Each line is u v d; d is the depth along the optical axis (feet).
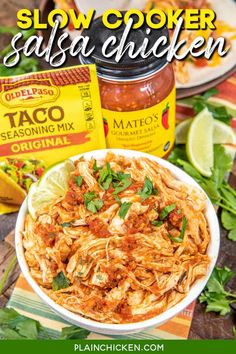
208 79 2.62
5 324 2.10
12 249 2.33
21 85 2.22
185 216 1.98
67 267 1.91
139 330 1.92
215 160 2.47
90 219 1.96
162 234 1.96
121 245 1.91
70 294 1.91
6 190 2.36
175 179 2.13
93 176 2.08
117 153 2.17
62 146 2.33
